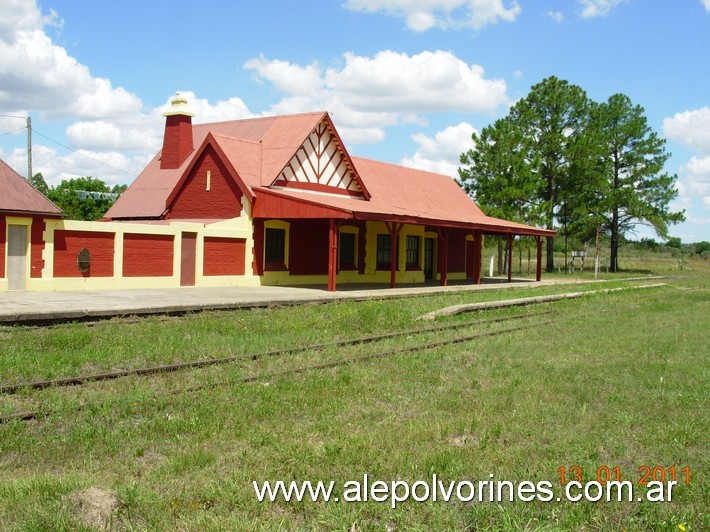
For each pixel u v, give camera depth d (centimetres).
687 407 808
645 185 5206
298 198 2358
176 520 477
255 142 2691
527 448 643
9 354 1028
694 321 1752
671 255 10469
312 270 2777
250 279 2497
